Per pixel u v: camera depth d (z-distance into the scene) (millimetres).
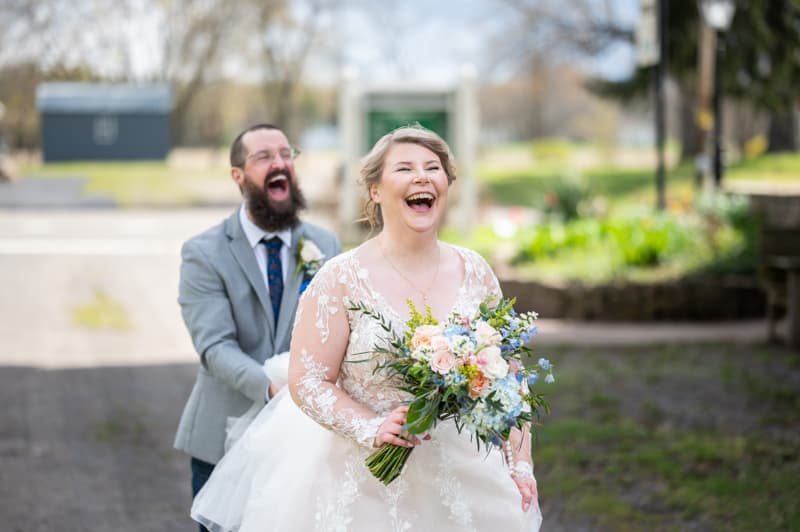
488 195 19344
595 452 6062
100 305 12047
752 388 7516
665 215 12578
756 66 24234
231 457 3277
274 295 3707
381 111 16078
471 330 2754
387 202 2928
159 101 42625
